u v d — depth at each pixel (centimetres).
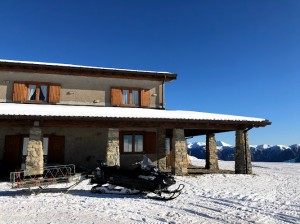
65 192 1002
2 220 638
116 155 1408
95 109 1580
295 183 1262
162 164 1728
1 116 1170
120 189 986
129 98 1923
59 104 1780
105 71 1861
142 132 1755
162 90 1986
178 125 1480
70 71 1828
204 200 887
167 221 646
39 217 666
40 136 1285
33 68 1761
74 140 1639
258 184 1222
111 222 631
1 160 1531
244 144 1590
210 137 1992
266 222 642
